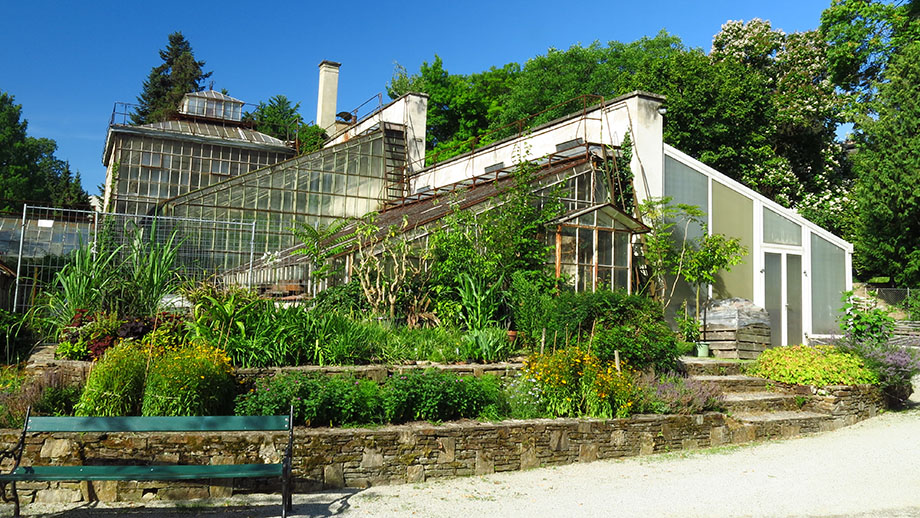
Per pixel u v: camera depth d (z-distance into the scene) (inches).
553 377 387.2
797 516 273.9
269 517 267.0
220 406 334.0
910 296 1024.2
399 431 325.1
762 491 309.7
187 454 297.4
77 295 414.0
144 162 1090.7
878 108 1095.0
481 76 1800.0
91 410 312.3
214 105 1342.3
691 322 610.2
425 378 360.2
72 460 287.7
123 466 267.0
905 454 382.0
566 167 649.6
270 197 931.3
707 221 703.1
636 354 453.7
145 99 2327.8
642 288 648.4
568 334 473.4
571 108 1451.8
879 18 1174.3
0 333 435.5
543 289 557.3
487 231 566.3
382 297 511.5
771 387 502.3
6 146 1961.1
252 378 357.1
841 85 1248.2
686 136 1125.7
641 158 680.4
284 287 664.4
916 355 538.0
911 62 1080.8
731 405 454.9
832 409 468.8
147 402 312.7
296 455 305.9
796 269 733.9
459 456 335.6
